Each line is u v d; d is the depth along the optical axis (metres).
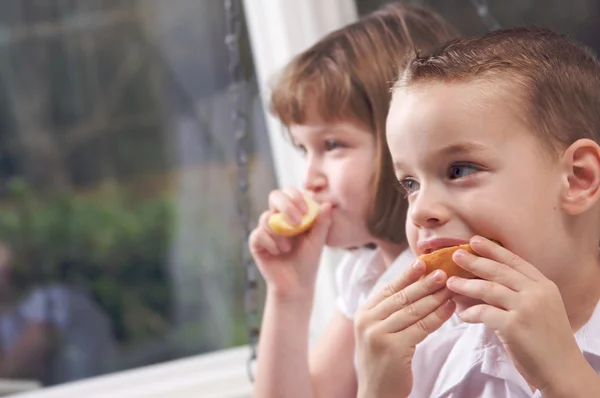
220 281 2.26
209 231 2.25
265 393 1.49
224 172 2.25
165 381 2.10
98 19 2.24
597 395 0.97
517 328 0.97
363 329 1.09
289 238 1.48
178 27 2.25
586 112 1.08
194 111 2.26
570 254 1.05
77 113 2.26
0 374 2.19
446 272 1.03
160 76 2.25
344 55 1.42
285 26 1.93
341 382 1.52
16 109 2.24
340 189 1.40
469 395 1.18
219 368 2.11
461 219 1.02
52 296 2.22
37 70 2.24
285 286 1.49
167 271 2.25
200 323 2.26
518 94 1.02
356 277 1.53
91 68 2.25
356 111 1.39
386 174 1.38
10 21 2.23
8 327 2.20
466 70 1.02
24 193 2.23
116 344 2.23
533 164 1.01
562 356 0.97
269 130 2.09
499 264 0.99
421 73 1.05
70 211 2.24
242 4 2.19
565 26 2.21
